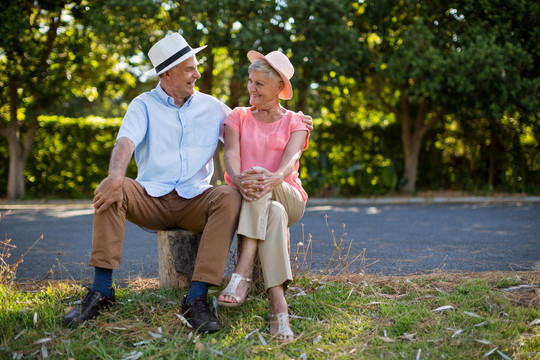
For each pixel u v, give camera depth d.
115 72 12.56
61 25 10.70
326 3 9.94
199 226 2.92
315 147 12.52
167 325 2.51
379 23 10.91
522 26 10.66
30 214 8.74
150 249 5.08
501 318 2.53
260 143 2.98
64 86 10.99
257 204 2.59
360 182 12.11
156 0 9.41
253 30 9.41
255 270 2.99
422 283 3.13
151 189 2.87
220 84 15.09
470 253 4.57
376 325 2.51
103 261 2.62
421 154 12.77
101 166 11.80
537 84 10.32
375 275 3.42
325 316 2.65
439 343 2.31
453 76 10.10
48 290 3.02
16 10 9.65
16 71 10.23
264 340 2.34
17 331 2.46
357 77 11.21
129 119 2.90
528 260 4.15
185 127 3.01
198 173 3.07
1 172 11.45
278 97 3.06
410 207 9.70
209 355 2.17
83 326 2.48
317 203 10.87
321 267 3.95
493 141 12.20
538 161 12.14
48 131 11.46
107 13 9.79
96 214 2.62
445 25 10.67
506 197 11.34
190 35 9.40
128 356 2.19
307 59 9.90
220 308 2.73
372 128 12.49
